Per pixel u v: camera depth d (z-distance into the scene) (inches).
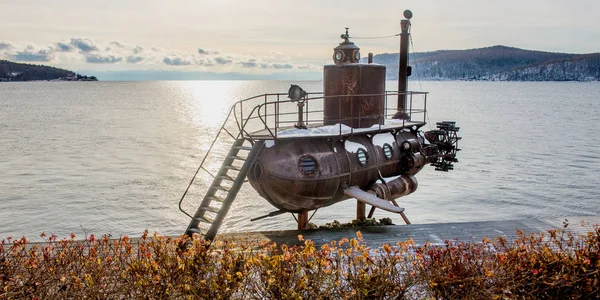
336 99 668.1
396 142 698.2
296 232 584.1
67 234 1067.3
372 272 335.6
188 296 311.3
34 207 1245.1
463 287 332.8
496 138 2460.6
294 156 562.3
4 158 1908.2
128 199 1318.9
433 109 4731.8
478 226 605.6
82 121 3481.8
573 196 1327.5
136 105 5605.3
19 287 327.3
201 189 1429.6
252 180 581.0
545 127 2962.6
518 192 1374.3
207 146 2278.5
